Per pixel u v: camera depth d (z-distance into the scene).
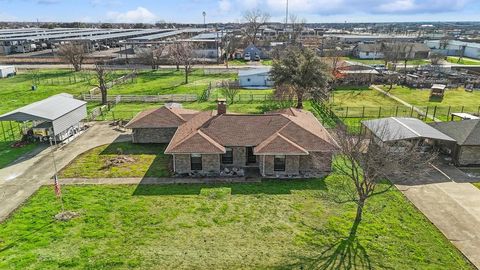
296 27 191.88
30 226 20.41
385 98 53.66
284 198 23.86
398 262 17.64
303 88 44.47
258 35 163.62
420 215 21.80
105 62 87.00
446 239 19.50
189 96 52.34
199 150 26.70
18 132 37.84
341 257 17.95
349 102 51.06
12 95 55.31
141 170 28.28
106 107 47.34
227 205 22.94
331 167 27.92
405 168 22.53
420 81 62.59
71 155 31.47
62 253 18.08
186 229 20.27
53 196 24.02
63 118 34.91
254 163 29.09
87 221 20.94
